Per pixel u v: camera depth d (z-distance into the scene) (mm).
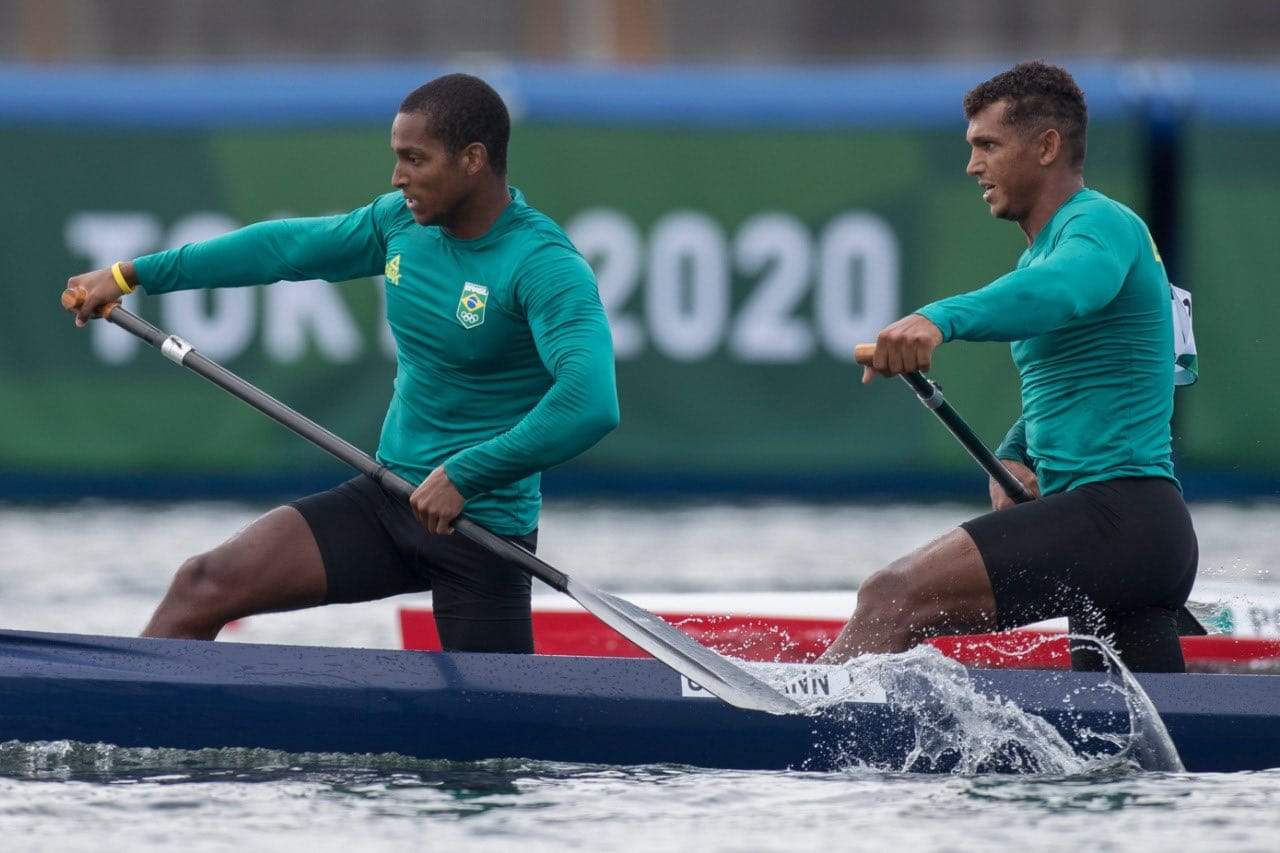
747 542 32906
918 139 38406
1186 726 15109
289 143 37875
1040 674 15383
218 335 37688
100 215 37625
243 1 54094
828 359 38656
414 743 15047
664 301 38500
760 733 15109
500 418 15406
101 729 14938
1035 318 14328
